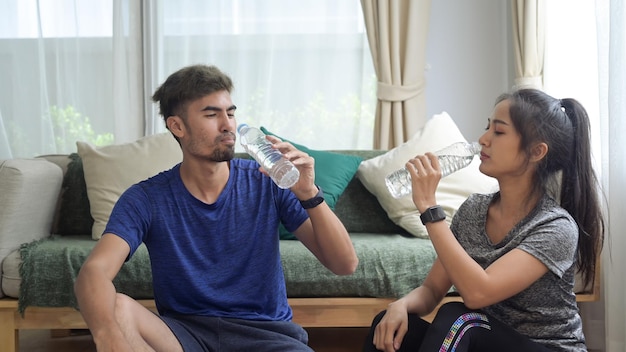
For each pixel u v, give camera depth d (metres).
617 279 2.56
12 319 2.57
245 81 3.76
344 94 3.77
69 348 2.96
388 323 1.65
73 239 2.92
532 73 3.39
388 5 3.60
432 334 1.50
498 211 1.71
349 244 1.77
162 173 1.83
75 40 3.78
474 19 3.76
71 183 3.14
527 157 1.63
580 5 2.96
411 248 2.62
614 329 2.58
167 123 1.80
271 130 3.76
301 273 2.56
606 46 2.58
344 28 3.74
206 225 1.77
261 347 1.73
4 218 2.61
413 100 3.63
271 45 3.74
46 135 3.80
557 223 1.59
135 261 2.54
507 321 1.63
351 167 3.12
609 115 2.53
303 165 1.70
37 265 2.54
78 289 1.57
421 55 3.64
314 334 3.16
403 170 1.89
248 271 1.79
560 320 1.61
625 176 2.54
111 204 2.96
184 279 1.76
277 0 3.74
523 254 1.56
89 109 3.81
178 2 3.75
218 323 1.74
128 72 3.75
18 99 3.79
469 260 1.56
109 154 3.06
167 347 1.63
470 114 3.79
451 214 2.92
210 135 1.73
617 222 2.55
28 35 3.79
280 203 1.82
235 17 3.75
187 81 1.75
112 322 1.51
